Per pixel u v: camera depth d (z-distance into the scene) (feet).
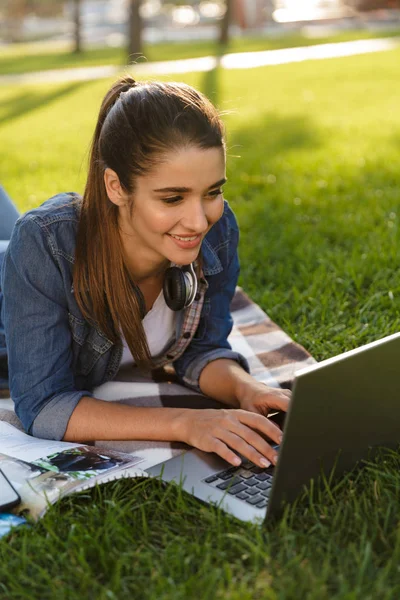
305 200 16.10
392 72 40.06
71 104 35.22
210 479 6.40
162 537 5.85
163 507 6.15
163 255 6.65
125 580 5.38
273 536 5.70
